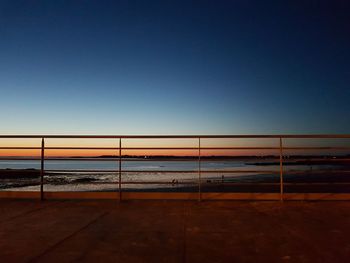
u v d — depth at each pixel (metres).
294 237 3.56
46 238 3.56
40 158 5.95
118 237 3.58
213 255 3.01
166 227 4.00
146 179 41.22
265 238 3.53
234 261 2.87
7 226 4.08
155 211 4.94
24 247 3.25
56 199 5.96
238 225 4.09
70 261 2.87
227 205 5.38
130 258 2.94
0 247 3.26
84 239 3.51
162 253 3.06
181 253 3.06
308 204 5.42
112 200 5.86
